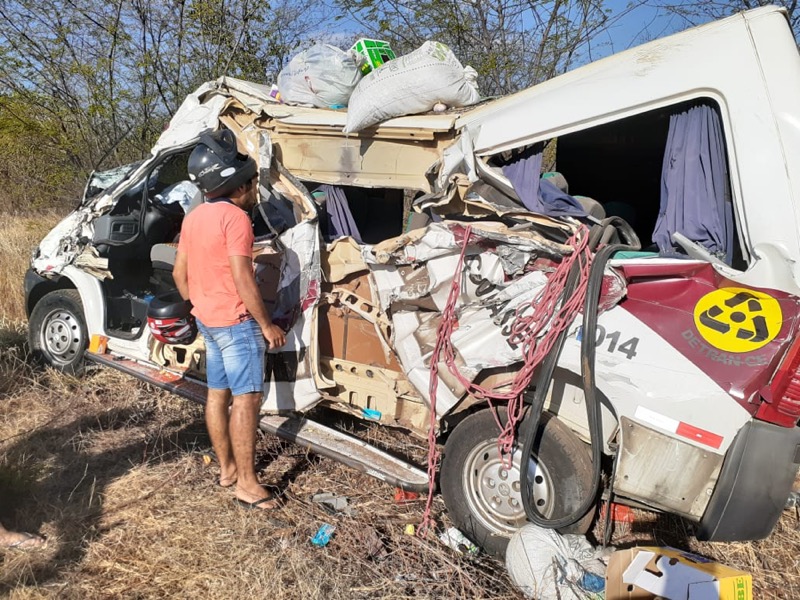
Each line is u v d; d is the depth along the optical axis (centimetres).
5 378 519
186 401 506
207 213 353
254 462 375
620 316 294
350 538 344
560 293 306
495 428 330
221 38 995
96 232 494
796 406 269
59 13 980
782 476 276
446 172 351
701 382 278
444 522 360
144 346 485
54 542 333
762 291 276
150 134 1009
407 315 350
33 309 561
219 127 446
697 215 308
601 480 341
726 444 277
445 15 900
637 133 395
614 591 270
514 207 343
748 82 290
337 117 398
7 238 848
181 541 339
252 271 349
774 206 279
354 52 439
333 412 461
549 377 302
